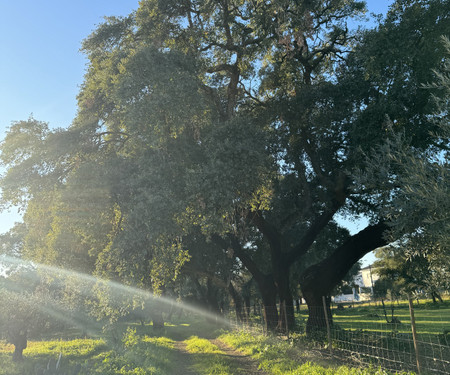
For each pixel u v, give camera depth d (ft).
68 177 47.83
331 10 62.08
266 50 65.82
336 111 55.67
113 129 57.72
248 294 168.66
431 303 158.30
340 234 92.12
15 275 61.52
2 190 49.14
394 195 36.99
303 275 64.44
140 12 56.49
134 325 159.22
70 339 110.22
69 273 48.57
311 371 37.04
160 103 42.42
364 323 82.07
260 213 73.92
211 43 64.18
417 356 30.40
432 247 33.63
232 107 64.13
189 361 56.70
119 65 48.16
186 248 90.33
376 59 49.88
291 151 63.82
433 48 47.03
